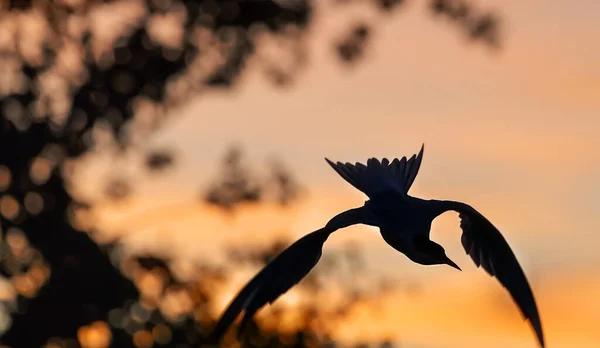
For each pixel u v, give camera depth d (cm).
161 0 1819
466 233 727
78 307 1750
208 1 1814
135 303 1744
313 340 1662
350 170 748
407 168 755
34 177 1773
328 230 666
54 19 1814
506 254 707
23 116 1781
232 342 1644
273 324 1658
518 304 704
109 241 1773
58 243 1756
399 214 682
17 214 1758
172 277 1731
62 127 1795
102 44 1816
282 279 663
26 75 1797
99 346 1756
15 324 1752
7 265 1750
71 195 1789
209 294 1730
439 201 696
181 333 1716
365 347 1648
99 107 1803
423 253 667
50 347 1756
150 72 1811
